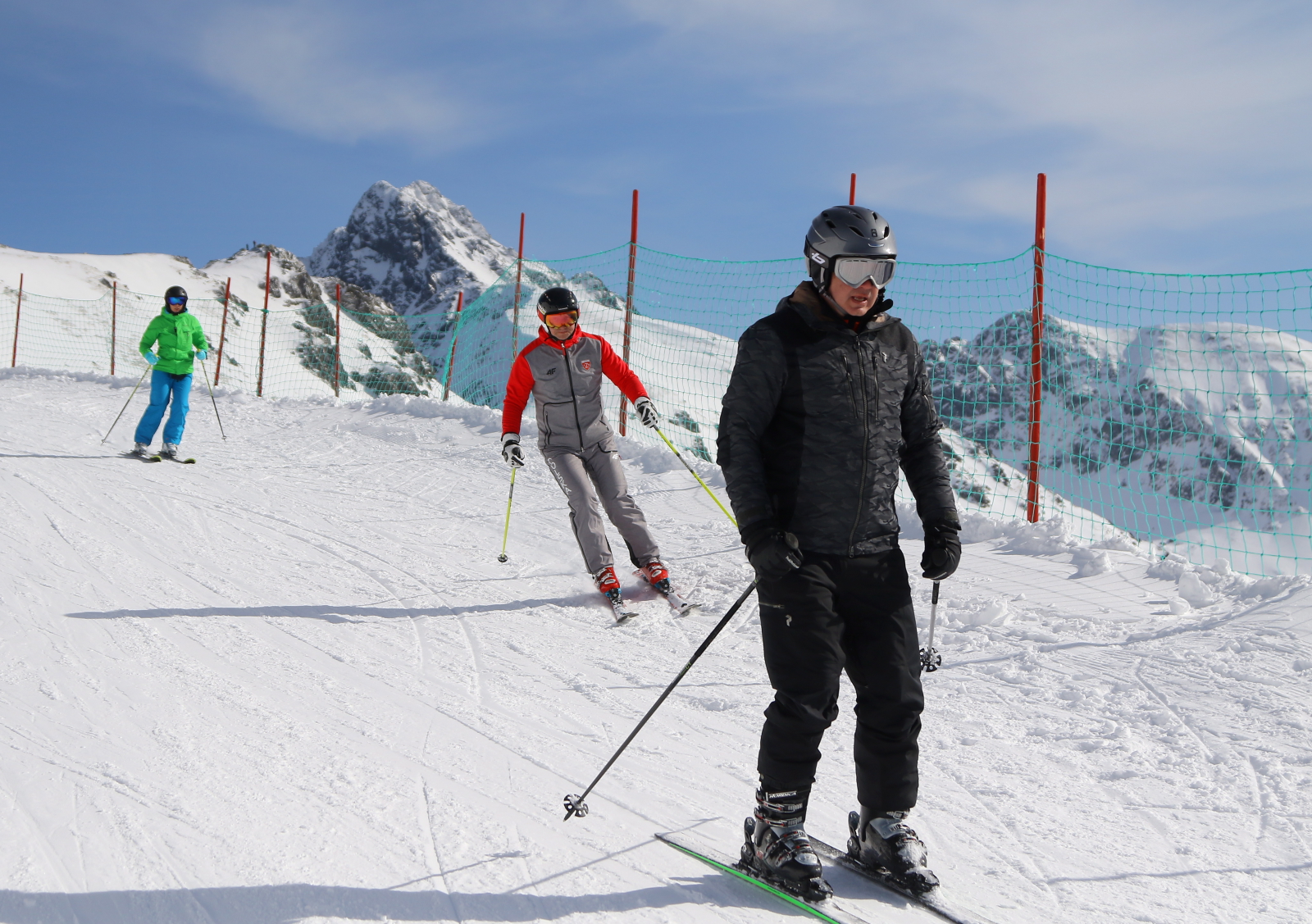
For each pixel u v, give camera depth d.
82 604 4.54
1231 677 3.53
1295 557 4.75
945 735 3.27
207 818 2.45
